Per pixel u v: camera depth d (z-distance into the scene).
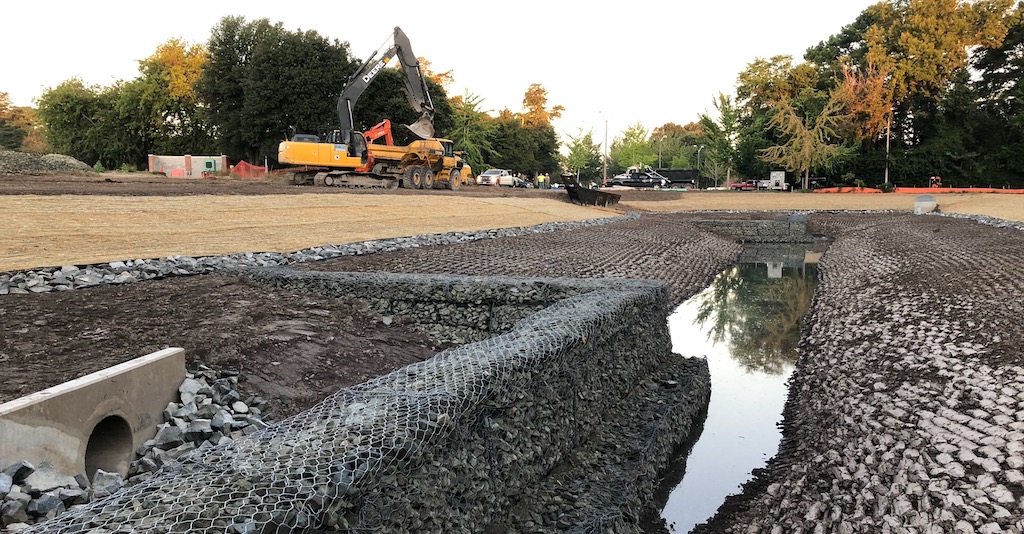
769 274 24.30
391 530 4.31
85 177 30.20
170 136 64.25
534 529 5.62
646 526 6.82
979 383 8.61
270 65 47.34
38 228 14.84
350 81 31.69
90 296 10.11
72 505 4.95
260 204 22.38
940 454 6.97
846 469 7.46
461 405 5.18
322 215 22.66
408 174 34.28
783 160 61.62
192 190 23.58
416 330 11.16
